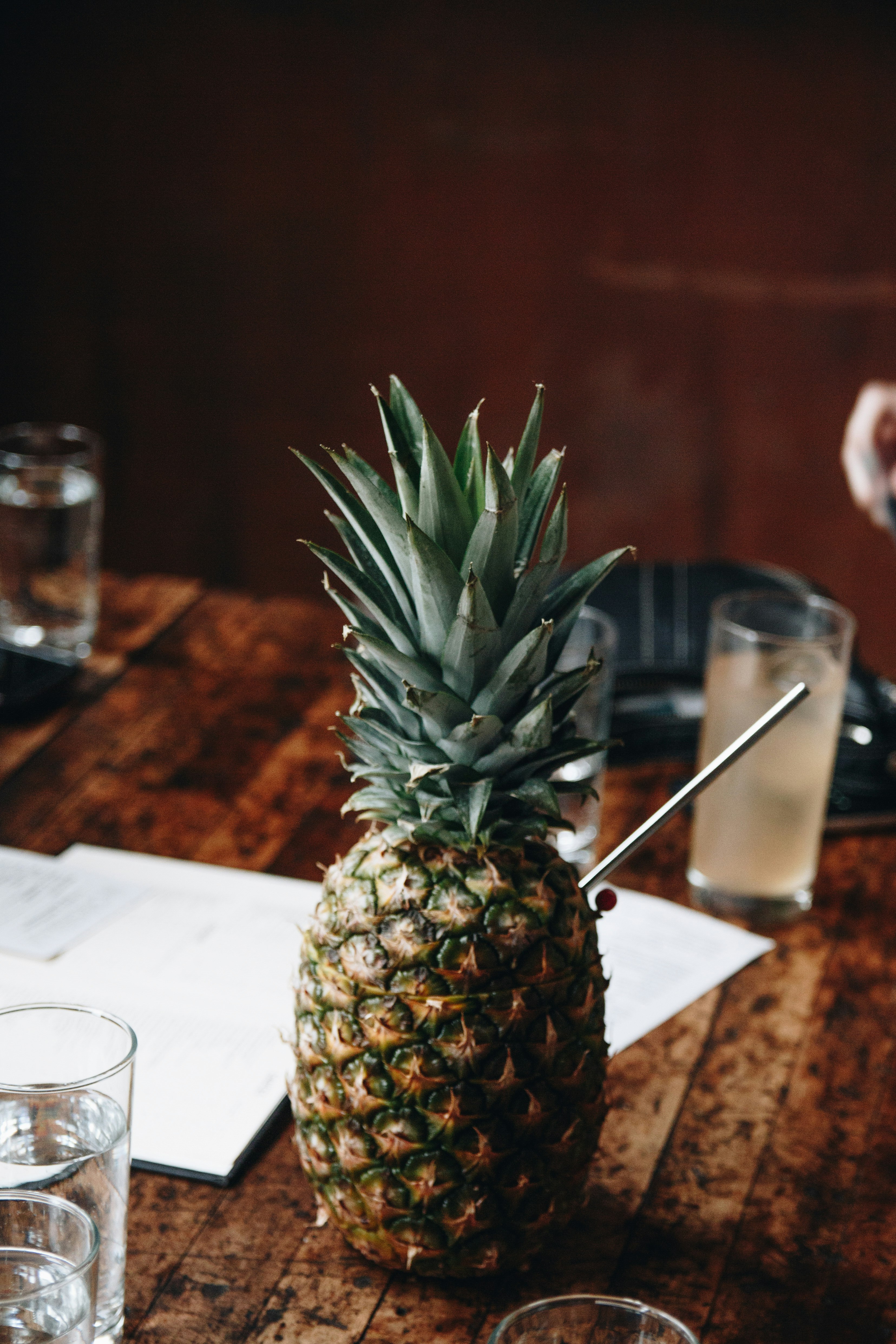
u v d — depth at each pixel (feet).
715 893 4.24
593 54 9.04
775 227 9.23
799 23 8.76
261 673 5.27
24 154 9.70
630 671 4.89
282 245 9.75
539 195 9.41
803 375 9.52
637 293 9.52
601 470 9.97
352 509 3.24
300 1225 3.43
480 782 3.20
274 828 4.45
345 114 9.38
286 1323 3.26
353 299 9.82
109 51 9.40
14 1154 3.09
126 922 4.08
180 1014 3.82
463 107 9.26
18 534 5.08
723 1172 3.57
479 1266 3.27
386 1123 3.19
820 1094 3.75
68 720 4.86
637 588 5.58
